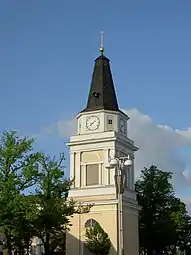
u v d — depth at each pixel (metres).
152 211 82.00
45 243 48.66
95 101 65.25
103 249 58.62
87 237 59.59
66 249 61.12
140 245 80.62
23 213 41.81
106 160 62.09
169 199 83.31
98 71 66.81
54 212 47.16
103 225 60.34
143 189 83.19
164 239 80.75
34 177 43.62
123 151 64.50
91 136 63.53
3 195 41.09
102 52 67.75
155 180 83.31
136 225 64.38
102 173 62.12
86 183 62.66
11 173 41.91
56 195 48.53
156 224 79.88
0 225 41.50
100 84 66.00
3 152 42.44
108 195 60.78
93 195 61.59
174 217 81.12
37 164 43.56
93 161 62.97
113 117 64.50
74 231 61.38
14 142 43.03
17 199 41.00
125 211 61.91
